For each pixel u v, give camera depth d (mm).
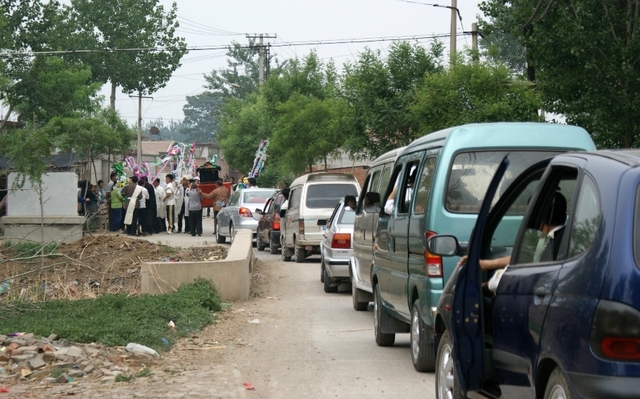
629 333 4613
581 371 4781
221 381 9062
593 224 5070
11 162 18906
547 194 6012
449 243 7270
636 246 4746
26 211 25531
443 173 9164
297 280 20703
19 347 9930
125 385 8742
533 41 21328
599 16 20078
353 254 15453
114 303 13273
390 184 11734
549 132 9375
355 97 35188
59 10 49281
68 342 10523
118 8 67625
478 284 6594
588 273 4895
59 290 16656
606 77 20000
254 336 12352
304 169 47250
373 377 9469
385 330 11398
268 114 53156
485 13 24969
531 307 5555
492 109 25906
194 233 36094
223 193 36125
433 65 33938
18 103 44062
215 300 14414
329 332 12891
